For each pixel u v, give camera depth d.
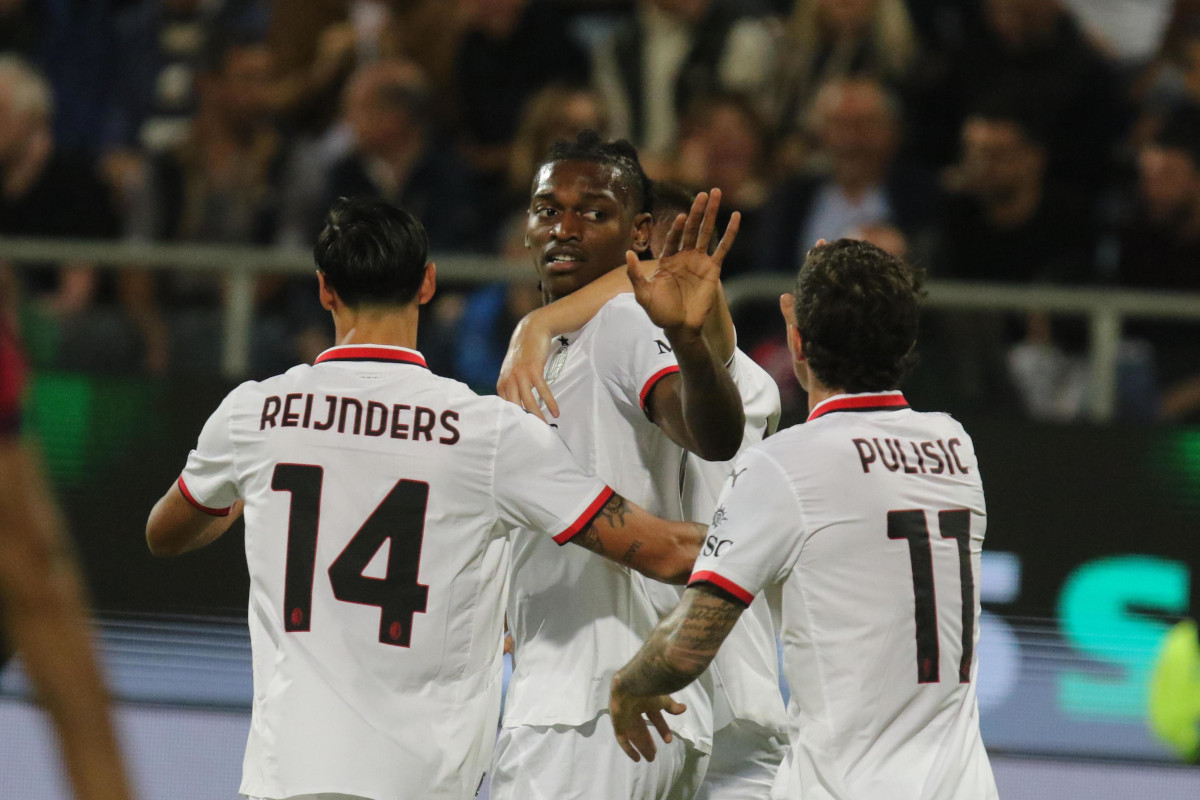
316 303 20.28
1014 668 17.81
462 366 19.86
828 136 22.34
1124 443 18.16
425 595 9.98
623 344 10.73
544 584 10.99
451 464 10.05
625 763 10.83
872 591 9.73
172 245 23.92
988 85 24.12
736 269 22.38
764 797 12.45
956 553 9.98
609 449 10.95
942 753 9.75
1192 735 17.50
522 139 23.44
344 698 9.83
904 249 21.00
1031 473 18.19
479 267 19.92
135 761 17.66
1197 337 19.34
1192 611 17.86
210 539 11.19
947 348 19.34
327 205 23.59
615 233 11.20
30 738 17.44
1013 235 22.66
